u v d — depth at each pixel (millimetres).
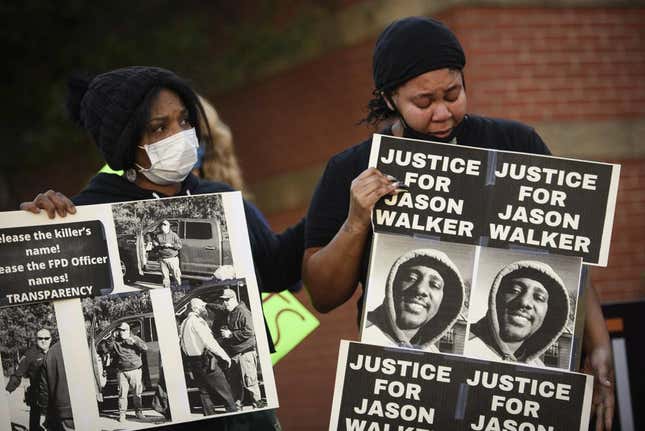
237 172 5148
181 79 3764
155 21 10453
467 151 3557
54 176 10617
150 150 3658
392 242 3514
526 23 8242
